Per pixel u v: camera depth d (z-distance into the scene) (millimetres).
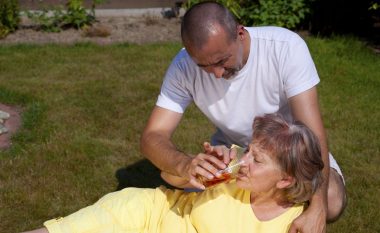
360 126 5844
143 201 2980
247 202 2803
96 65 7488
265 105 3311
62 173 4863
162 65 7508
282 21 8688
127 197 2992
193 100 3508
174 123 3434
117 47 8250
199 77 3309
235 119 3393
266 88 3256
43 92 6508
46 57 7750
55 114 5945
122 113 6027
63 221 2883
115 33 9047
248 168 2691
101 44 8516
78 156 5117
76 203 4473
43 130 5551
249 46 3188
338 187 3369
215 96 3344
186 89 3396
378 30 8938
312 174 2686
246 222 2756
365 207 4438
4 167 4914
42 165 4965
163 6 10445
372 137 5617
